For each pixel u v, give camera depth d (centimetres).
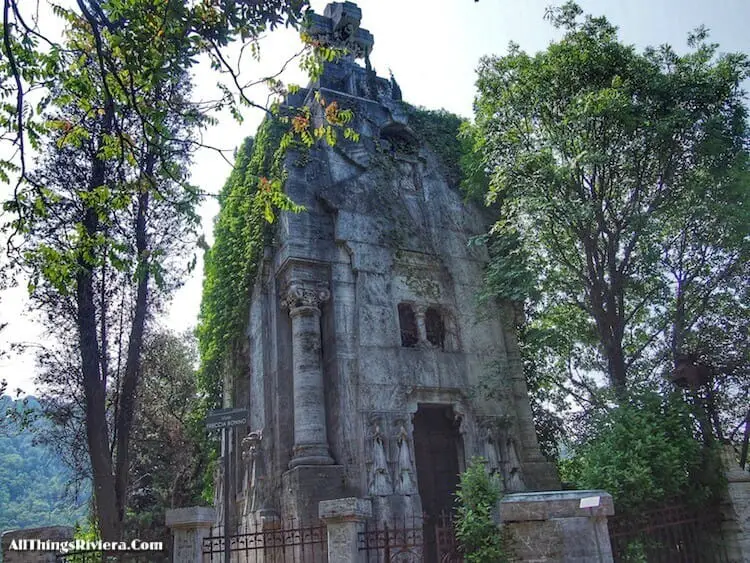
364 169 2514
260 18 1054
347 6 2850
